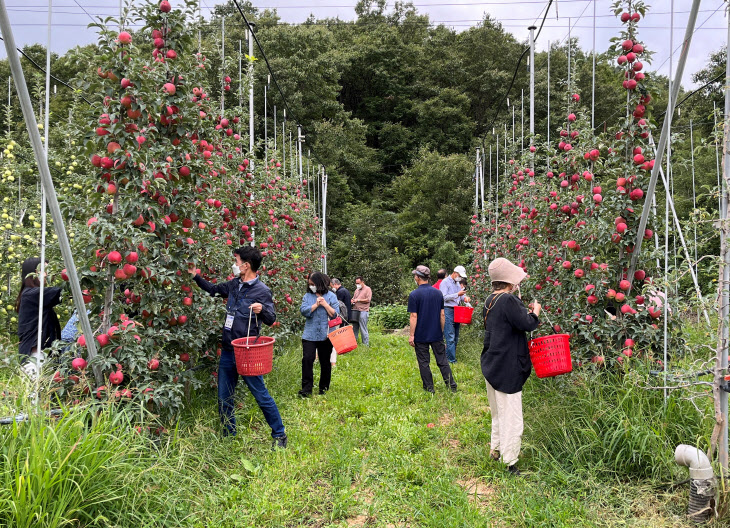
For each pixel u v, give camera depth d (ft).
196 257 14.84
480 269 36.58
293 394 19.93
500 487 11.76
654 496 10.65
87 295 11.59
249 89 23.89
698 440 10.26
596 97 65.36
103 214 11.95
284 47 98.99
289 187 36.88
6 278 25.96
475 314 34.32
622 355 13.53
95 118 12.29
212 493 10.76
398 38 124.16
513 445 12.30
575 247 16.40
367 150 107.04
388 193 102.94
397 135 114.11
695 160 40.50
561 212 18.70
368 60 122.83
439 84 121.60
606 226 14.60
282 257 27.25
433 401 19.10
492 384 12.53
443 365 20.98
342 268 72.18
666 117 12.22
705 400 12.21
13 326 25.41
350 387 21.67
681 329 14.26
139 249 11.90
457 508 10.48
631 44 14.78
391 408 18.24
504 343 12.48
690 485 10.12
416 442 14.69
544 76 90.58
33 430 8.53
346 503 10.87
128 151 11.50
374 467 13.06
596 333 14.74
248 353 13.34
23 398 9.57
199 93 16.24
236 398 16.05
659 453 11.21
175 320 13.69
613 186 17.40
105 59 11.65
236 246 21.39
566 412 13.30
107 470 8.91
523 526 10.00
